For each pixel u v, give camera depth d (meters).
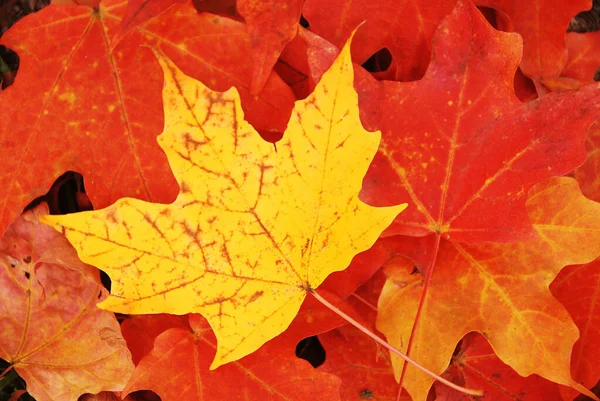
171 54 0.42
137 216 0.38
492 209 0.41
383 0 0.42
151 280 0.39
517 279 0.43
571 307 0.45
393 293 0.43
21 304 0.44
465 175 0.42
